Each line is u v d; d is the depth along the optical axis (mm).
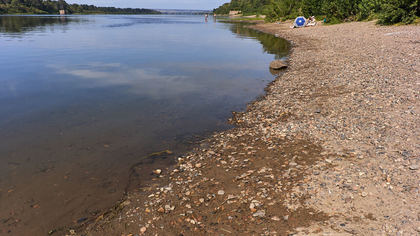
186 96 12945
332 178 5770
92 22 88000
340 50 21172
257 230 4633
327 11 44531
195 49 27969
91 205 5656
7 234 4879
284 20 63719
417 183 5184
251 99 12570
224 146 8141
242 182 6137
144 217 5242
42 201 5742
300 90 12711
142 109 11180
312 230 4445
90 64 19766
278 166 6660
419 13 27125
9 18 97812
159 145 8305
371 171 5805
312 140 7770
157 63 20516
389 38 22266
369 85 11633
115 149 7977
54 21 87438
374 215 4590
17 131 8898
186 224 4965
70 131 9016
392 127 7660
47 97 12328
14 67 18312
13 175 6598
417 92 9898
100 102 11852
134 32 49562
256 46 29984
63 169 6906
